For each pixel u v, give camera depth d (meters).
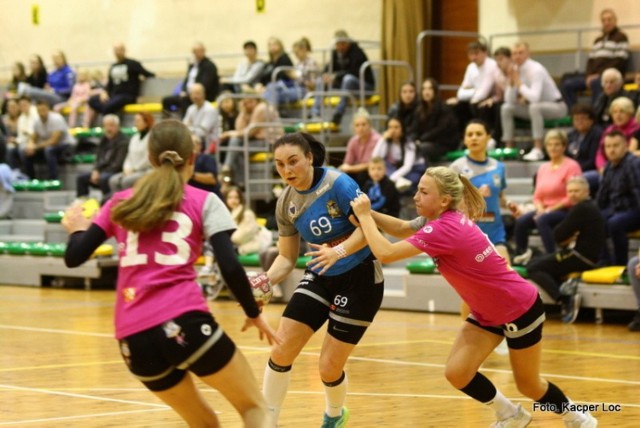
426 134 19.69
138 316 5.75
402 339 13.55
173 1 29.22
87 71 28.56
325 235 7.68
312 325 7.69
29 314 16.86
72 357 12.29
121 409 9.09
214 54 28.56
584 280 15.12
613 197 15.65
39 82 28.97
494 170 11.68
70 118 27.77
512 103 19.58
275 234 20.16
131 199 5.86
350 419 8.59
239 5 28.03
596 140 17.31
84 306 18.05
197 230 5.96
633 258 14.39
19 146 26.02
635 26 20.64
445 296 16.41
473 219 8.01
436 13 24.86
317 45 26.62
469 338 7.59
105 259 21.12
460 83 24.72
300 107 23.55
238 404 5.97
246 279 5.91
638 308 14.26
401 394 9.73
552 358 11.84
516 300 7.39
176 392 6.01
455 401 9.34
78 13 31.02
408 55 23.59
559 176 16.17
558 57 22.61
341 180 7.60
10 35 32.09
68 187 25.53
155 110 26.36
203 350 5.74
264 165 21.52
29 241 23.80
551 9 22.66
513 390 9.96
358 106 23.20
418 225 7.96
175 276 5.83
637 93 18.11
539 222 15.91
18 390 10.12
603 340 13.37
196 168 18.92
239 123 21.92
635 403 9.16
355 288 7.61
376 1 25.61
